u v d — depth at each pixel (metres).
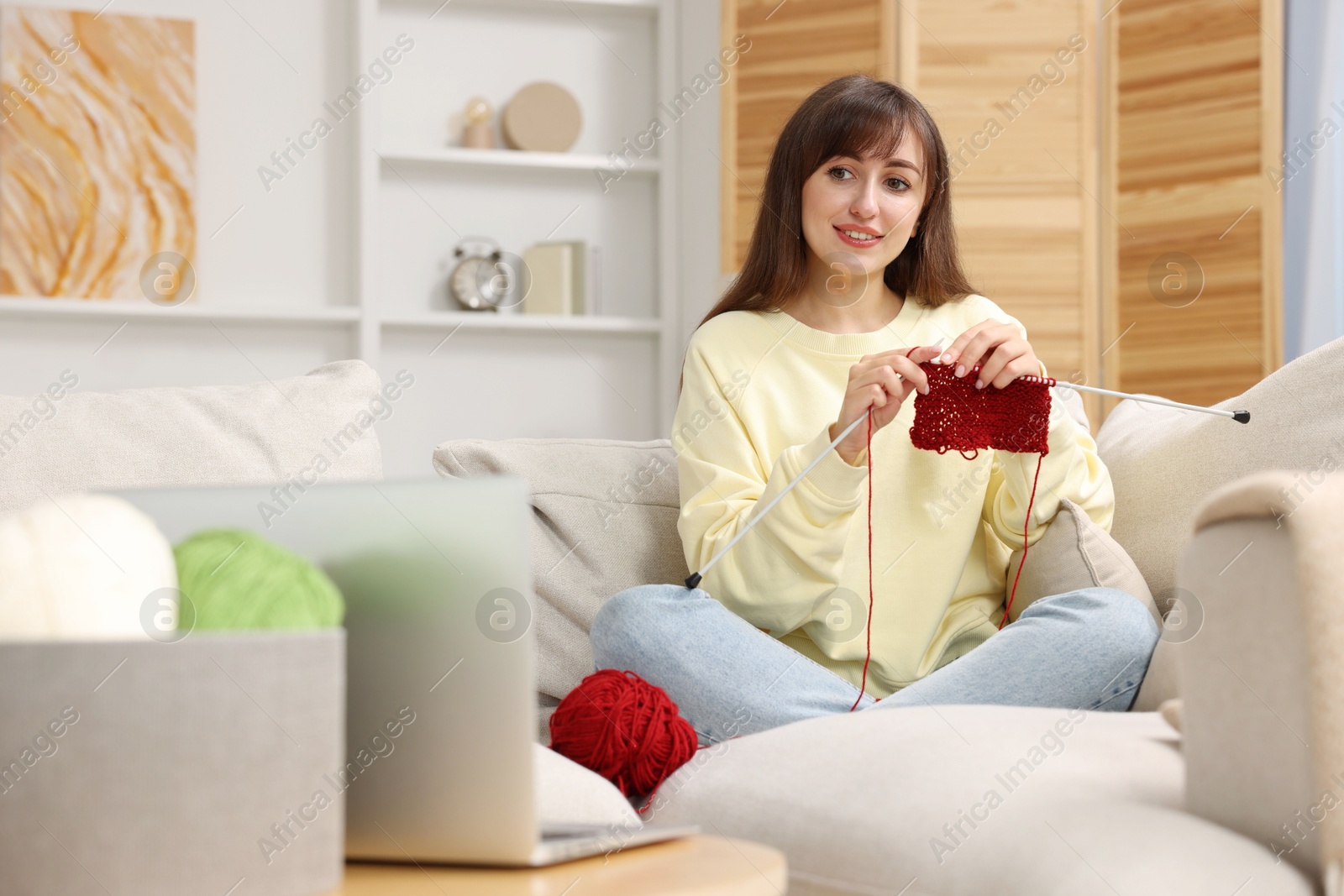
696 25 4.59
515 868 0.87
